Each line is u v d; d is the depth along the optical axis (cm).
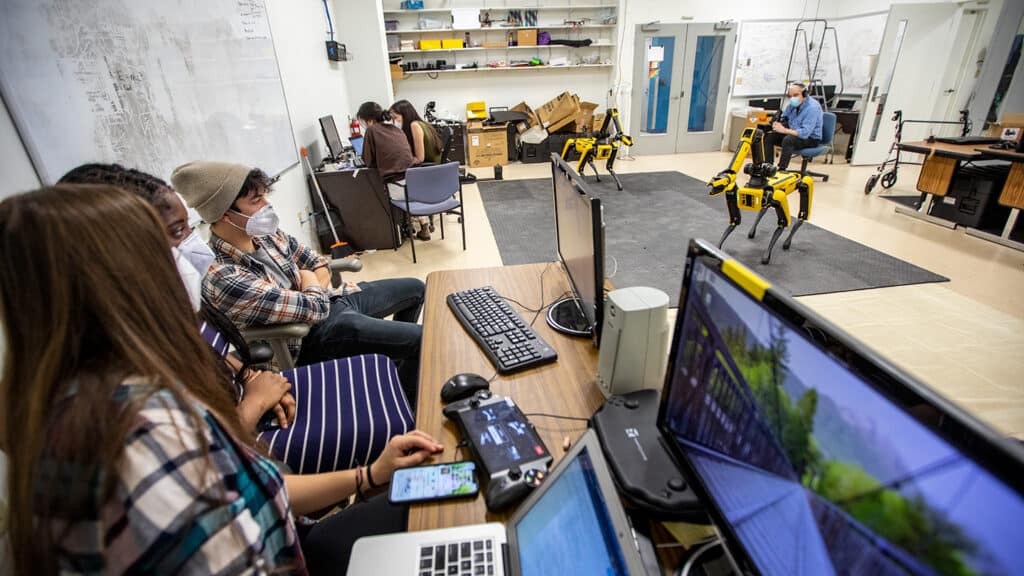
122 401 43
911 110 613
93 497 40
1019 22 475
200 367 56
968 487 28
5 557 85
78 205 44
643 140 766
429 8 650
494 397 98
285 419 124
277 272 171
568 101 685
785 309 42
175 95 175
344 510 104
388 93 548
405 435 92
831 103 722
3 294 43
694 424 64
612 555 52
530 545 68
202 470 46
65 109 122
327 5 448
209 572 46
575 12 680
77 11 127
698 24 695
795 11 707
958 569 29
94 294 44
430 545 72
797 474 44
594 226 94
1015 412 187
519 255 371
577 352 118
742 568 52
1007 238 352
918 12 563
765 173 319
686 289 62
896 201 479
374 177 370
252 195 151
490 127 689
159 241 51
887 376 32
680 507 66
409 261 366
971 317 256
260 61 267
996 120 518
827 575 40
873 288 292
